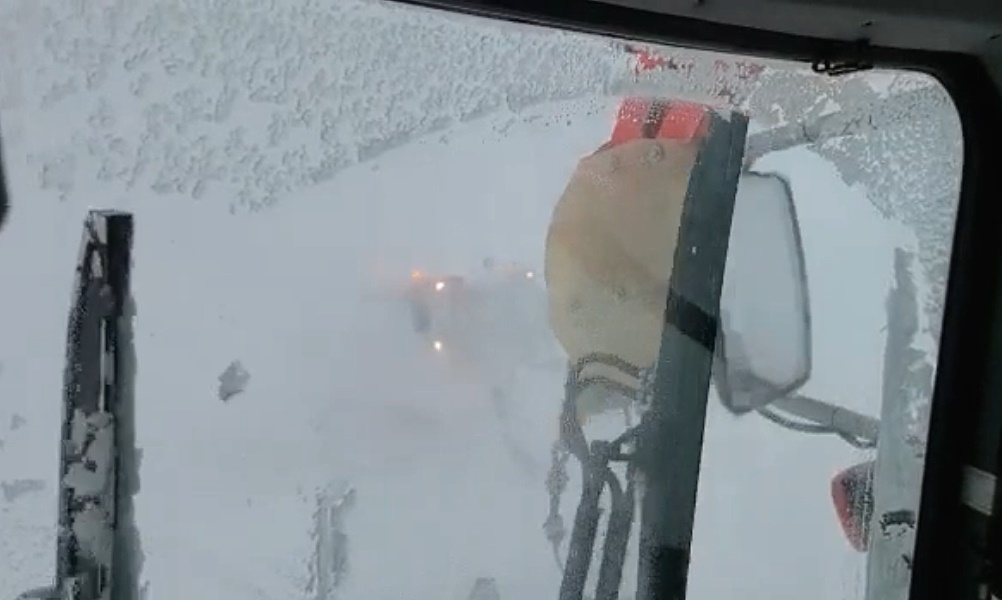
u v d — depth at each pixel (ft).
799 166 4.60
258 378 4.30
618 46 4.06
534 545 4.48
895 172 4.51
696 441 4.56
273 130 4.32
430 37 4.33
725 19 3.76
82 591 3.98
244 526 4.24
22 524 3.95
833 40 3.92
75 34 4.04
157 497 4.13
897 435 4.61
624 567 4.51
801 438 4.72
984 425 4.34
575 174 4.54
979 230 4.34
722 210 4.57
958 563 4.43
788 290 4.68
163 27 4.16
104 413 4.06
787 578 4.68
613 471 4.54
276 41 4.29
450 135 4.47
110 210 4.09
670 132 4.53
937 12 3.71
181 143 4.20
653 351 4.56
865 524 4.71
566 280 4.56
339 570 4.32
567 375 4.56
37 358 3.99
